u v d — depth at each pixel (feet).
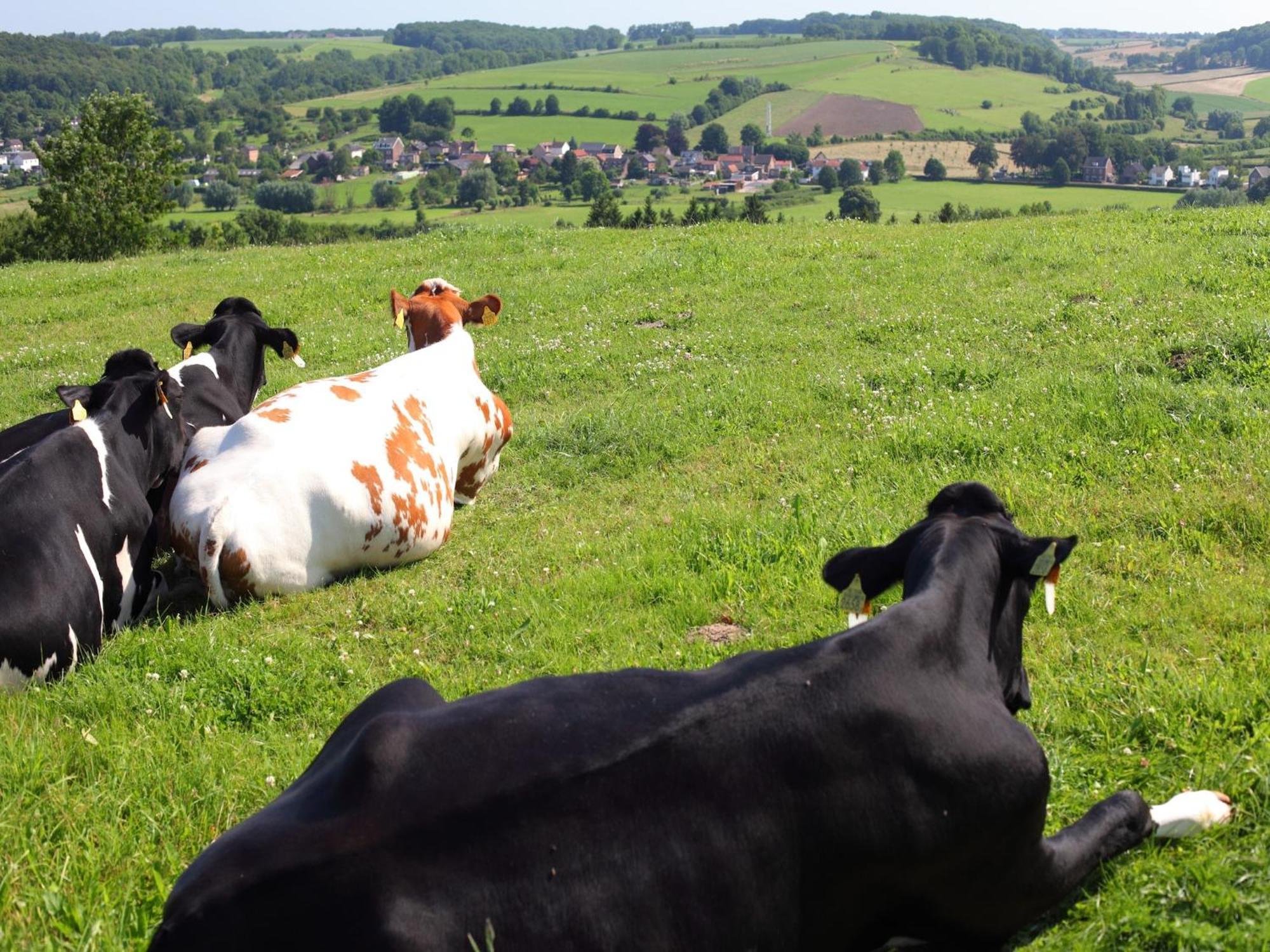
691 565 26.14
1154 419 30.68
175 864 15.55
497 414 32.63
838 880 12.19
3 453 29.50
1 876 15.10
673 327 48.21
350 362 46.73
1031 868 13.56
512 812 11.04
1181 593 22.30
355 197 388.57
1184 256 50.06
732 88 608.19
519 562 27.61
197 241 174.91
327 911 10.47
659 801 11.40
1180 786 16.25
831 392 37.27
